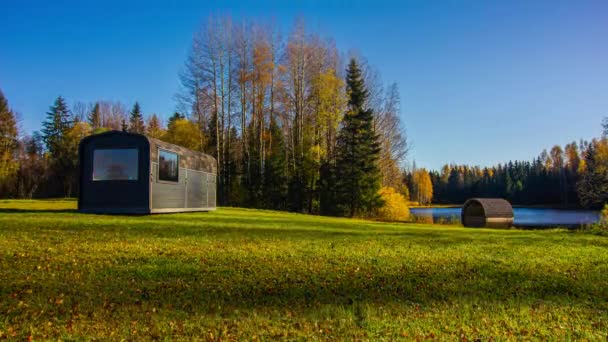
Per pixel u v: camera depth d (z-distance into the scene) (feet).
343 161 119.75
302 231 48.29
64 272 24.68
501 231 65.16
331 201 121.49
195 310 19.29
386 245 38.99
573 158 267.39
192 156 73.31
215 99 125.39
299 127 127.03
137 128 207.92
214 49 125.29
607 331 17.79
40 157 182.39
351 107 123.34
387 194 124.98
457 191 348.79
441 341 16.17
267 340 16.03
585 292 23.95
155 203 60.44
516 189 300.20
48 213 55.42
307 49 127.03
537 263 31.89
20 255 28.04
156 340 15.89
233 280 24.26
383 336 16.60
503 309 20.36
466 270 28.66
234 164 133.59
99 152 59.88
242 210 91.45
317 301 20.94
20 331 16.44
